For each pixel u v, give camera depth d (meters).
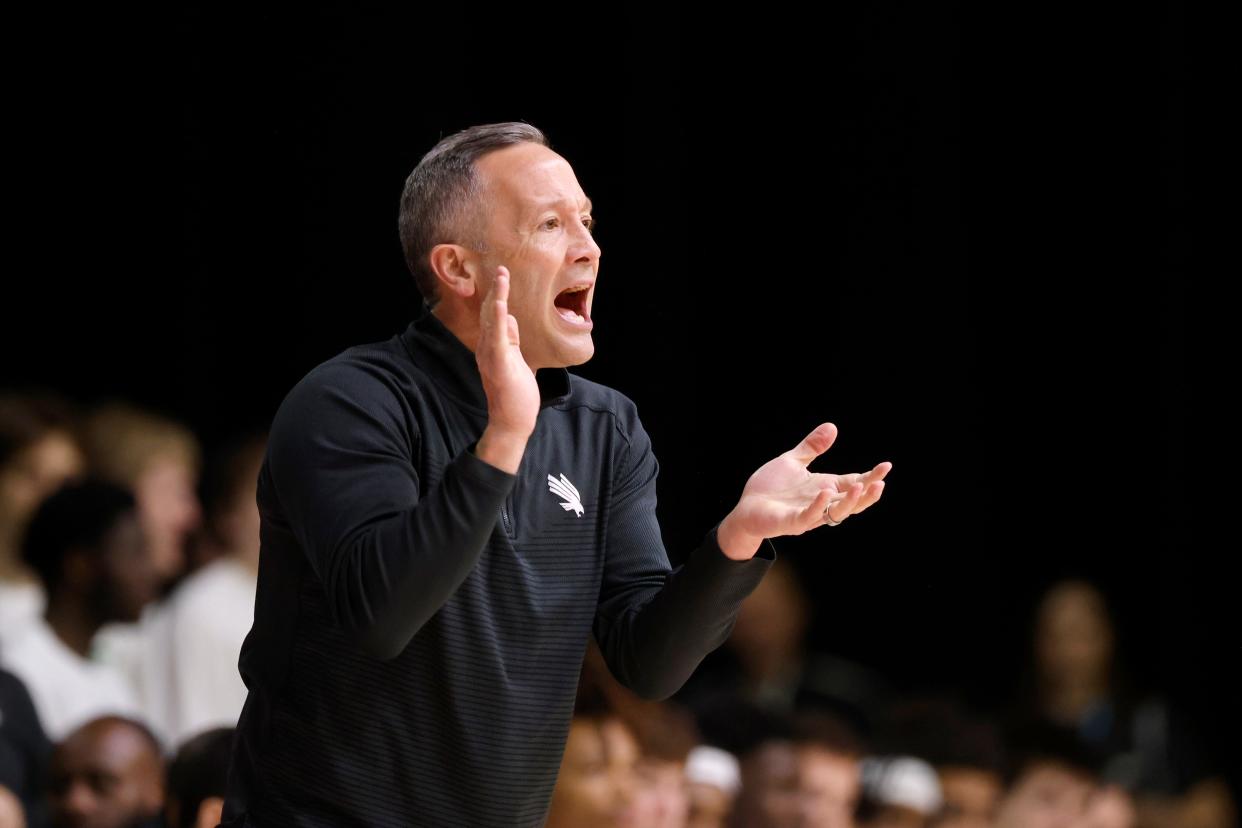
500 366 6.46
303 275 20.06
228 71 19.89
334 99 20.06
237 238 19.97
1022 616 21.45
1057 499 21.53
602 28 20.59
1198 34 21.33
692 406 21.00
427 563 6.30
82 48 19.64
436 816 7.07
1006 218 21.55
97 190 19.72
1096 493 21.53
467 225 7.36
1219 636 21.50
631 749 11.88
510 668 7.14
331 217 20.08
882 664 21.30
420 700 7.01
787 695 17.61
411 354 7.38
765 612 18.06
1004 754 14.98
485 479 6.37
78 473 14.95
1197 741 18.48
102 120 19.70
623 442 7.76
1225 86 21.34
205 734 10.70
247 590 14.52
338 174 20.08
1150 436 21.52
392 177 20.17
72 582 13.69
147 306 19.86
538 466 7.43
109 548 13.72
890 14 21.33
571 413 7.68
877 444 21.41
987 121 21.47
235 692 14.17
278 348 20.05
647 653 7.36
